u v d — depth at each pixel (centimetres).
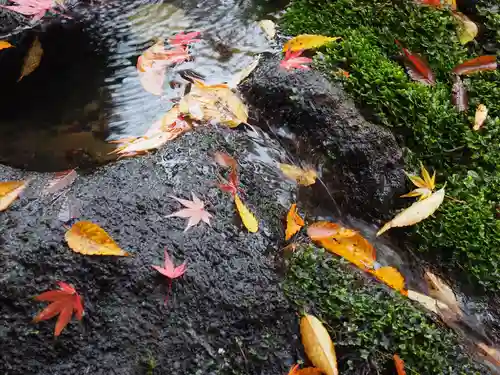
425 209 199
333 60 229
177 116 213
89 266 151
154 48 251
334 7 256
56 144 215
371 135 208
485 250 196
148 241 157
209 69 246
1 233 154
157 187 170
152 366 145
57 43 257
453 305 189
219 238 162
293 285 163
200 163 181
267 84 218
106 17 269
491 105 240
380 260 196
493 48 266
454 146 225
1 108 229
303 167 206
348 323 159
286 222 180
